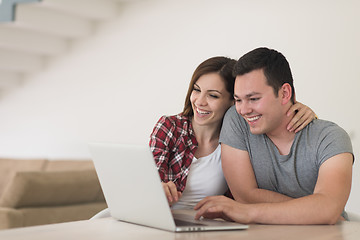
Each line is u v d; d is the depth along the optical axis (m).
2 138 6.20
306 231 1.47
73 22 5.35
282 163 1.97
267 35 4.43
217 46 4.70
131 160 1.47
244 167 2.03
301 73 4.25
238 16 4.59
